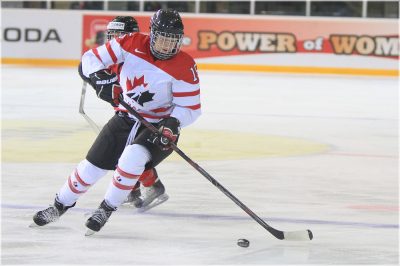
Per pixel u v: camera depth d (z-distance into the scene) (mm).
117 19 9867
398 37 32906
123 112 8492
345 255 7969
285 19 33188
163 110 8492
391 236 8836
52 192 10828
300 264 7594
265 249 8148
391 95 26344
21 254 7699
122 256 7727
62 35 33750
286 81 30297
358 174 12875
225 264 7543
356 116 20906
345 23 32969
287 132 17750
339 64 33250
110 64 8273
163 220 9336
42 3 34969
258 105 22656
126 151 8117
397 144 16422
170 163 13250
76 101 22547
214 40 33562
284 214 9883
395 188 11805
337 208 10320
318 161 14008
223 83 28859
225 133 17219
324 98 24984
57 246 8031
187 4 34844
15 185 11211
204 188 11305
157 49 7980
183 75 8102
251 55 33500
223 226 9141
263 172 12750
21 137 15820
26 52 33875
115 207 8328
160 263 7512
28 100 22297
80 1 34875
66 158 13562
